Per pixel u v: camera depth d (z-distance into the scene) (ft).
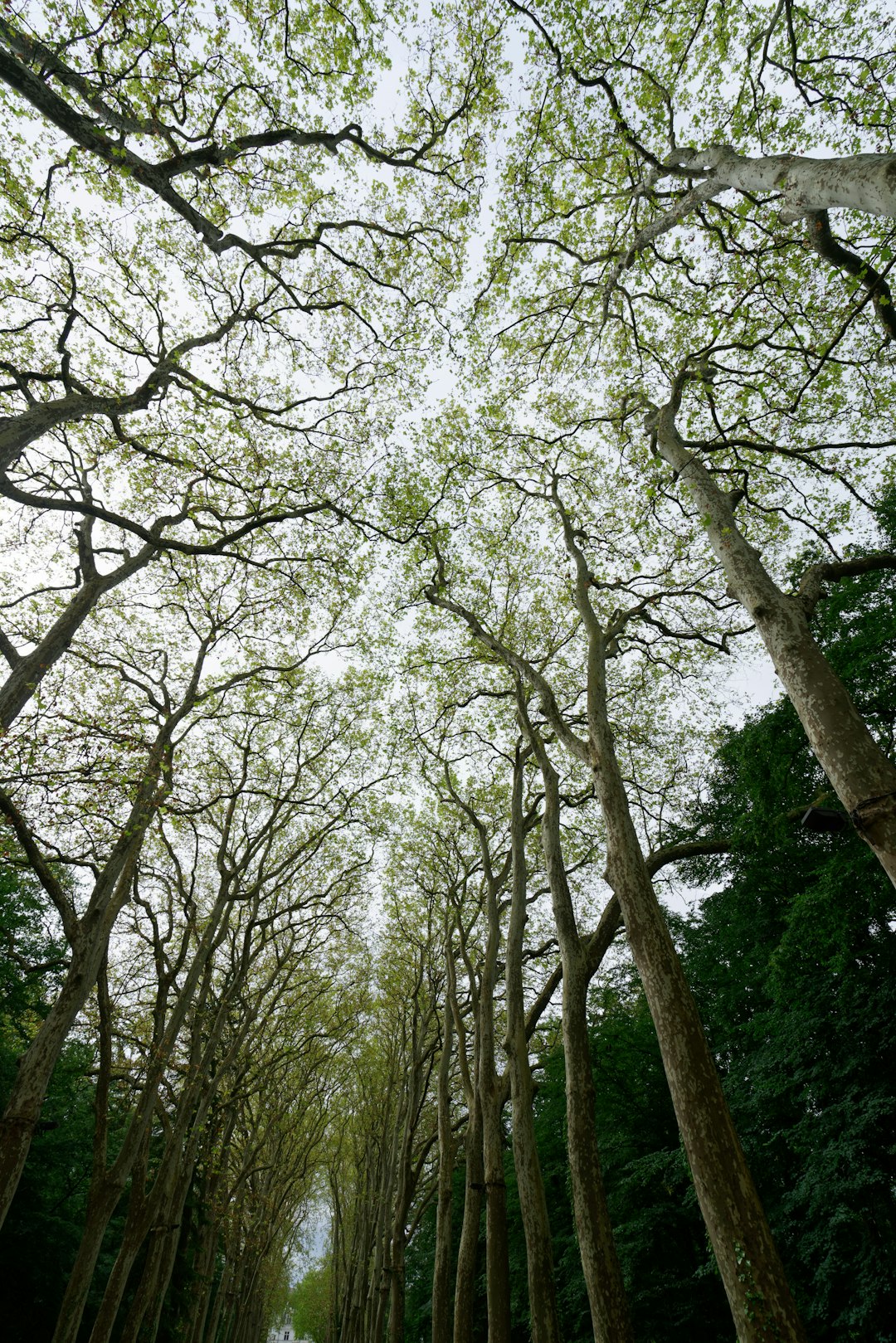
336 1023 103.35
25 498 31.89
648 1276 57.52
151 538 37.17
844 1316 41.55
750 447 40.93
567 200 40.22
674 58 31.37
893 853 17.47
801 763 47.14
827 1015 46.50
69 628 35.94
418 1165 79.77
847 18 30.58
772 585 25.49
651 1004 24.56
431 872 79.15
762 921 53.93
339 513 48.83
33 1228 62.69
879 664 42.63
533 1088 44.04
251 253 35.78
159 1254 52.44
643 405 43.47
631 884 27.17
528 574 61.05
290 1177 115.75
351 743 70.33
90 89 25.64
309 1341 313.12
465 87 35.50
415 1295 108.58
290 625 59.11
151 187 28.63
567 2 29.94
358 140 33.42
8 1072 62.75
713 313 38.93
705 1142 20.97
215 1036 56.90
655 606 50.55
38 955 67.00
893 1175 42.22
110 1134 79.97
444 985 89.10
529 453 53.47
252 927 61.57
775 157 21.40
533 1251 35.81
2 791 32.55
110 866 39.29
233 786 62.85
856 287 35.35
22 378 32.27
